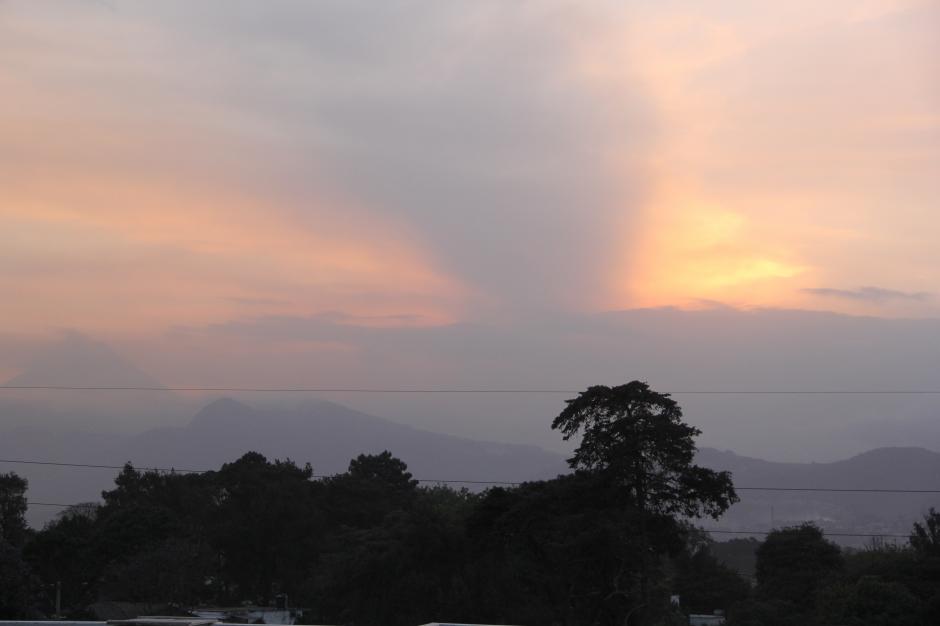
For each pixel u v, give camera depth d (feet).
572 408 167.43
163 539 239.30
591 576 155.84
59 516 309.01
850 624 166.91
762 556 233.76
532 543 169.17
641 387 164.55
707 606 252.42
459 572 191.52
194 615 202.80
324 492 317.22
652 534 160.15
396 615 190.19
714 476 162.50
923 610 165.17
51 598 210.79
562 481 170.30
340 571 199.93
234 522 280.92
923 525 255.91
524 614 185.98
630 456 160.25
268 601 279.08
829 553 223.92
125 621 77.15
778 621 198.18
